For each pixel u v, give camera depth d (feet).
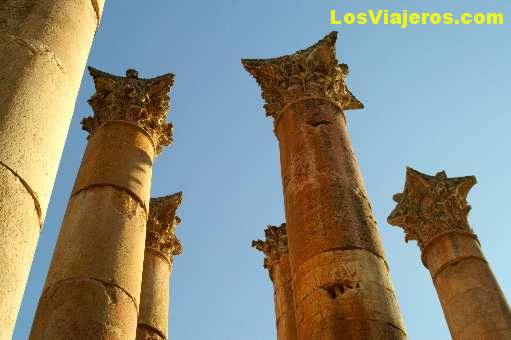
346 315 36.47
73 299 38.06
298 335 38.68
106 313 38.27
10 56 23.67
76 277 39.45
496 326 55.67
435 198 69.46
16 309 18.76
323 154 47.39
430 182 71.10
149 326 59.57
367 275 38.88
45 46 24.99
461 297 59.57
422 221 68.85
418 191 71.41
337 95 55.67
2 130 20.98
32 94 22.89
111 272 40.70
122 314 39.14
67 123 24.44
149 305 61.26
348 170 46.75
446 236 65.67
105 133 52.42
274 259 77.66
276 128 53.98
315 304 37.93
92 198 45.68
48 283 39.88
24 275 19.52
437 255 65.00
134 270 42.57
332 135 49.90
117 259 41.83
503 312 57.11
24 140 21.44
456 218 67.62
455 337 58.03
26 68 23.53
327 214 42.52
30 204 20.63
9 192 20.03
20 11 25.90
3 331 17.85
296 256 41.91
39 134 22.20
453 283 61.31
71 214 44.80
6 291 18.44
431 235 66.85
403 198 72.90
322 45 57.62
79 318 37.06
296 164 47.37
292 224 44.14
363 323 35.94
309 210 43.34
